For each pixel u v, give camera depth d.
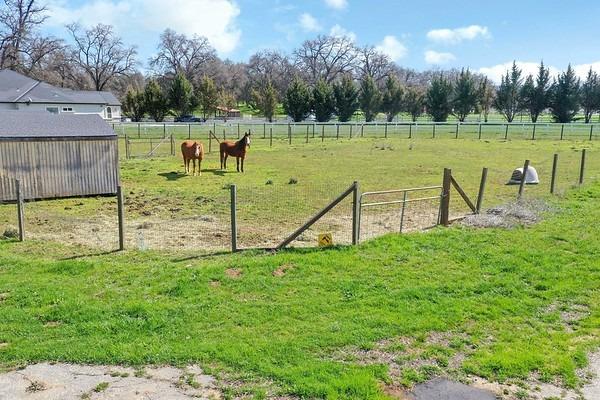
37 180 14.97
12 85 48.56
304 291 6.94
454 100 67.19
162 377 4.82
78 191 15.63
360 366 5.00
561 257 8.55
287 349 5.29
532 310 6.45
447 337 5.69
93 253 9.07
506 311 6.40
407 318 6.09
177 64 84.81
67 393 4.55
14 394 4.54
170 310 6.29
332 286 7.11
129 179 18.92
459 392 4.64
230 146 21.14
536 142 37.12
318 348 5.37
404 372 4.94
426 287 7.07
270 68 96.69
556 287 7.18
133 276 7.59
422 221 11.62
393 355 5.27
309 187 17.06
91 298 6.72
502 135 43.19
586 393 4.65
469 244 9.15
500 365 5.06
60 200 15.11
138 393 4.55
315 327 5.84
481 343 5.56
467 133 44.81
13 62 61.97
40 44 65.38
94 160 15.78
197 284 7.14
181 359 5.11
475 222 10.72
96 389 4.61
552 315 6.29
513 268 7.96
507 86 67.12
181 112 62.41
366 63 90.88
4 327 5.86
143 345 5.39
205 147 32.53
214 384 4.69
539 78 64.00
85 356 5.18
